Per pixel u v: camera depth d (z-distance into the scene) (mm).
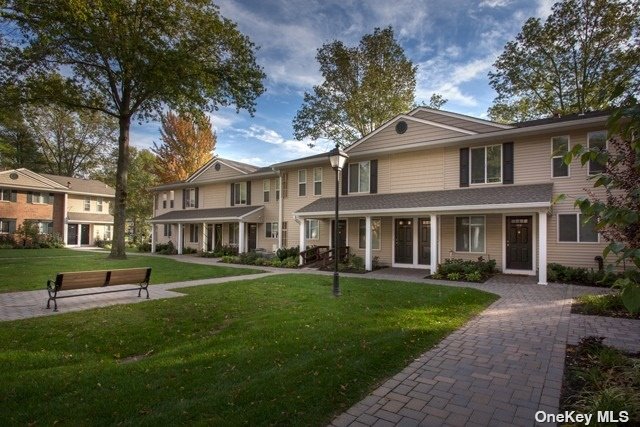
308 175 20359
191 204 28547
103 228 39906
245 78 19797
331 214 16281
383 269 15805
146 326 6383
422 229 16078
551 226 13039
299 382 3807
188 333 6090
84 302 8461
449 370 4371
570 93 22109
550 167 13148
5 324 6426
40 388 3766
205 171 27125
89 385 3859
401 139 16438
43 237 32375
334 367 4227
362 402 3535
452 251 15195
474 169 14750
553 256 12938
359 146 17891
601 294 9164
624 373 3744
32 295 9297
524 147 13695
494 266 13789
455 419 3229
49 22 15336
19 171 32344
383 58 26766
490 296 9055
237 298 8641
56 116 42719
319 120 29047
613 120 2184
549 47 21609
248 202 24156
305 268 16359
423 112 16344
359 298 8500
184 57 17391
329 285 10570
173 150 36594
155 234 29531
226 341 5422
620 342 5414
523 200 11719
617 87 2268
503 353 4980
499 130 13930
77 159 47719
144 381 3947
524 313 7410
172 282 11836
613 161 2535
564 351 5051
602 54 20031
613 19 19000
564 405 3498
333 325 6113
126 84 19453
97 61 18781
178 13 17484
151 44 17141
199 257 23547
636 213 2049
